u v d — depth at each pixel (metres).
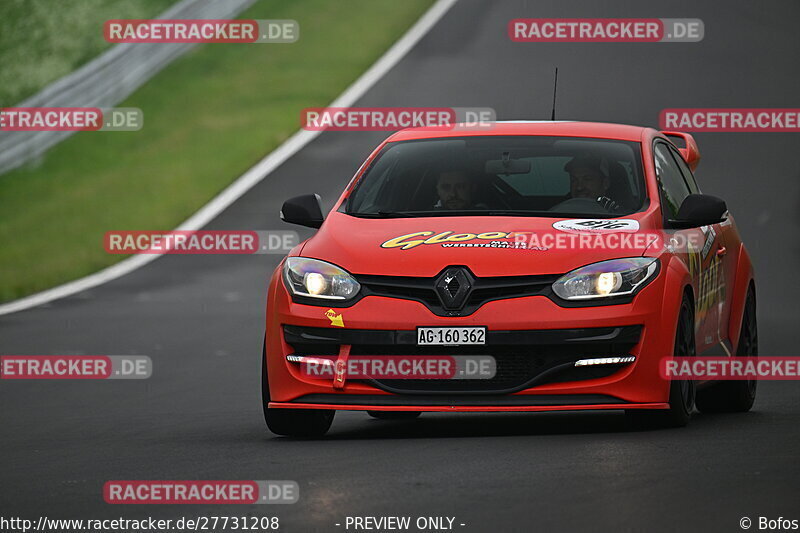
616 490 20.02
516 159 30.50
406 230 28.08
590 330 25.97
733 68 122.88
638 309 26.23
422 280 26.50
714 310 30.84
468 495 19.97
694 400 29.62
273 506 19.78
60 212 90.00
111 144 103.69
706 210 28.78
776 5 152.25
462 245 27.00
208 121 107.69
